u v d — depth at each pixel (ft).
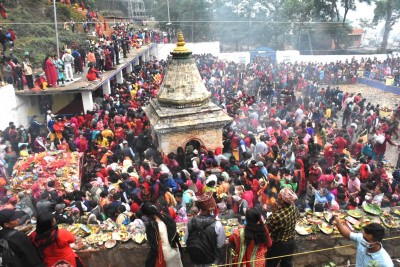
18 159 47.80
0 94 63.00
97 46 102.37
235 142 54.85
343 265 24.49
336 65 139.03
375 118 71.77
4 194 42.27
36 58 99.60
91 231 24.62
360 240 17.53
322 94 99.76
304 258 24.20
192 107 50.90
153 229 20.16
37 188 40.73
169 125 48.78
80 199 36.45
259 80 109.91
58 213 30.78
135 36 140.05
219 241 20.77
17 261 17.26
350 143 58.08
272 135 57.62
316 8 189.06
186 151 49.14
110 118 63.16
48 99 82.28
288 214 20.54
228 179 37.93
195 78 51.52
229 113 67.36
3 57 76.64
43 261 18.33
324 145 60.34
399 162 58.08
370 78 135.33
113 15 216.95
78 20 146.00
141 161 53.36
